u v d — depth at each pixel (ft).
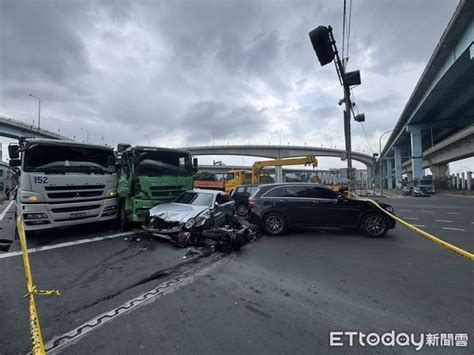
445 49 67.10
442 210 46.19
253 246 19.38
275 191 24.12
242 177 58.80
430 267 14.53
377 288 11.75
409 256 16.69
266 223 23.34
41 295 11.05
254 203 24.07
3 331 8.41
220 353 7.24
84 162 21.36
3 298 10.71
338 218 22.81
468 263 15.25
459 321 9.00
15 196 23.12
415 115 115.65
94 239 20.94
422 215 38.93
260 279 12.91
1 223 29.01
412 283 12.30
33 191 18.37
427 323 8.88
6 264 14.98
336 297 10.87
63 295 11.07
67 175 19.89
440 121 122.52
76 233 23.11
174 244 19.15
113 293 11.29
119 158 26.22
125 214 24.13
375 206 22.26
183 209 20.52
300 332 8.34
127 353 7.27
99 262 15.46
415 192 98.73
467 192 113.60
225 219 23.17
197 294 11.19
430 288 11.71
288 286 12.04
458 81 79.46
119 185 25.85
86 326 8.69
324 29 20.30
